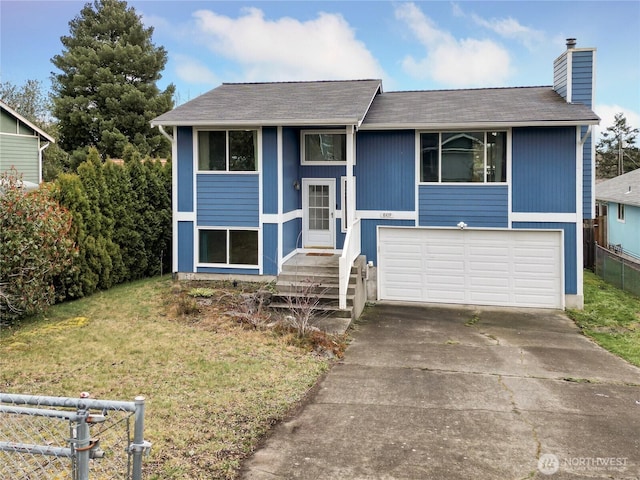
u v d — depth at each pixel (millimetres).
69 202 13180
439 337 11461
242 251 14516
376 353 9992
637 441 6133
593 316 13711
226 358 8922
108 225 14523
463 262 15133
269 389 7539
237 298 12930
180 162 14578
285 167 14430
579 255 14391
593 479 5203
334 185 15672
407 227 15320
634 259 22750
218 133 14352
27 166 23562
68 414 3627
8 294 10328
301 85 18203
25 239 10234
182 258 14805
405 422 6578
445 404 7246
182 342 9773
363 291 14688
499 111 14953
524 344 10977
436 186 15094
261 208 14211
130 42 35250
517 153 14508
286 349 9609
